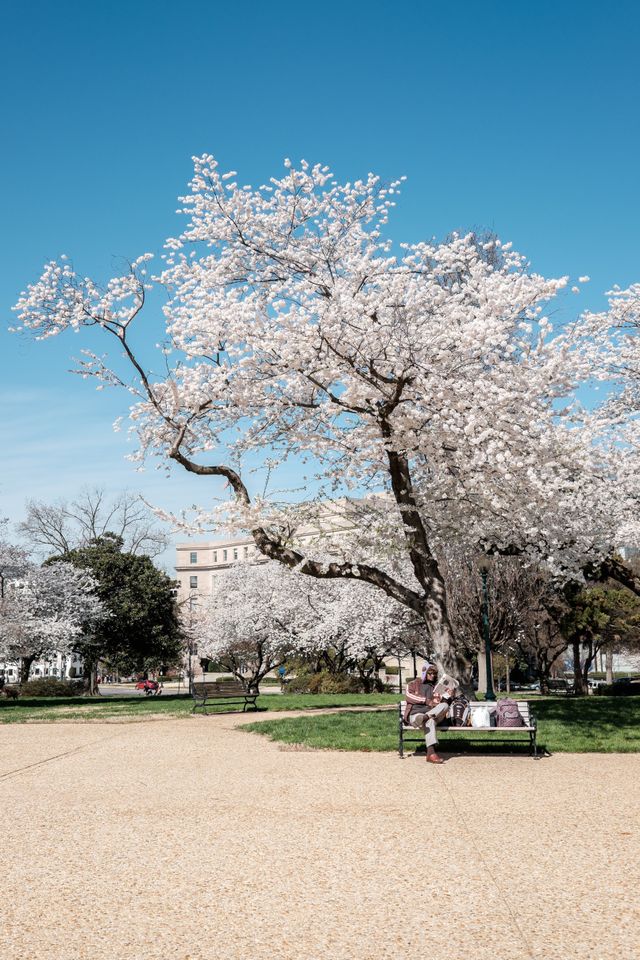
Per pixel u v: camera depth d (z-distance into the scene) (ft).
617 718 52.60
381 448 47.44
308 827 23.79
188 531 50.39
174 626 146.72
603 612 113.60
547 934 14.89
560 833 22.76
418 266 46.68
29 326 51.06
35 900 17.12
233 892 17.54
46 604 116.78
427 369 42.06
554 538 47.98
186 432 54.70
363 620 107.24
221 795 29.30
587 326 49.55
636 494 56.85
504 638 91.15
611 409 57.41
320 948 14.34
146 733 52.44
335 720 55.42
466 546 56.85
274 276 50.39
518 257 47.85
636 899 16.80
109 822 24.85
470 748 41.50
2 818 25.68
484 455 41.75
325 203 50.31
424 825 23.91
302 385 49.08
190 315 50.52
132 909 16.49
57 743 47.21
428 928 15.26
